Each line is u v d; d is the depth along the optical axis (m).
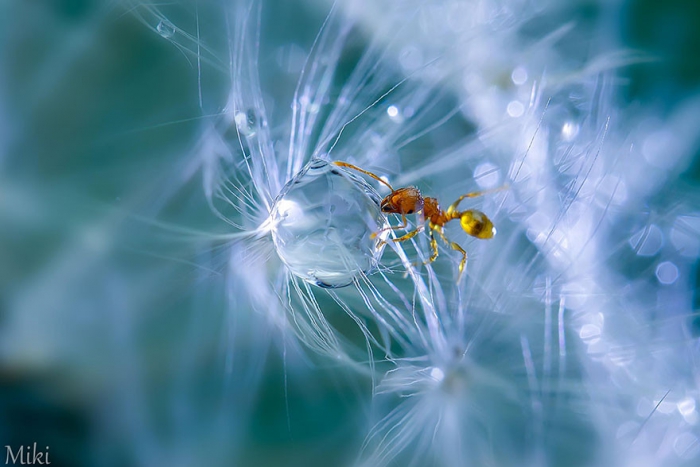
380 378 0.06
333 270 0.06
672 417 0.06
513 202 0.06
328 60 0.06
